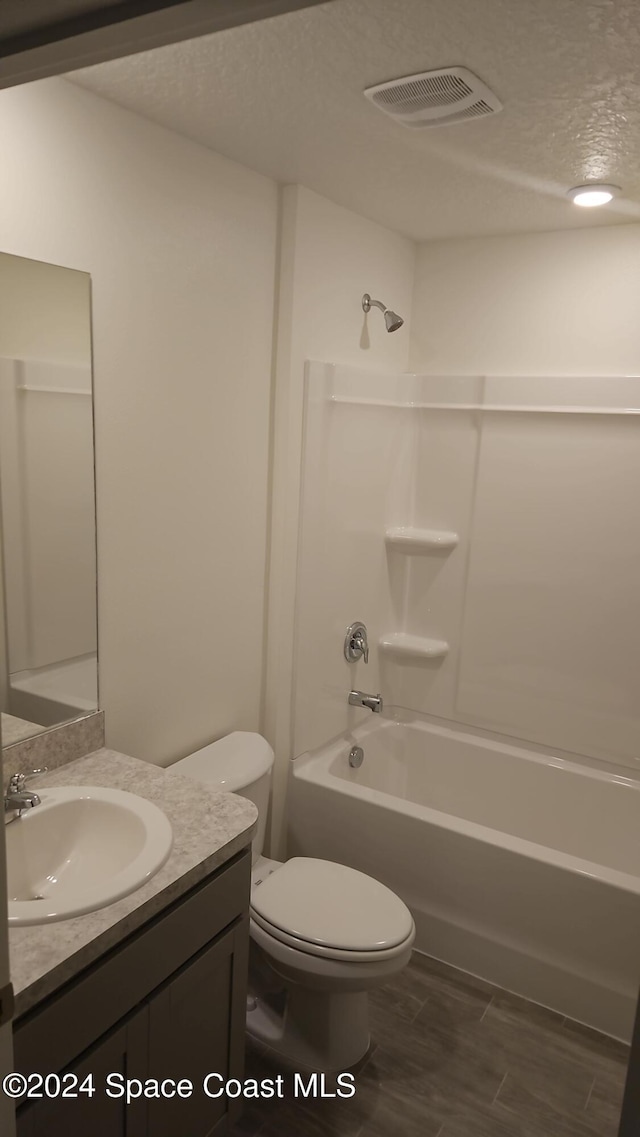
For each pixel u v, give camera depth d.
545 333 2.85
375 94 1.64
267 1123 1.89
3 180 1.54
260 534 2.52
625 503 2.72
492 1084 2.03
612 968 2.21
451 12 1.30
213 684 2.39
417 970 2.47
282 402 2.46
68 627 1.84
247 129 1.90
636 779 2.82
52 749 1.83
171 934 1.47
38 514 1.72
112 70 1.58
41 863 1.59
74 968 1.22
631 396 2.65
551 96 1.62
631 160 1.99
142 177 1.87
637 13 1.29
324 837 2.70
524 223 2.69
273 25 1.36
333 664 2.91
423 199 2.45
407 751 3.23
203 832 1.60
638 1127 0.69
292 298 2.39
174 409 2.08
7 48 0.71
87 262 1.75
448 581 3.14
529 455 2.88
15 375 1.62
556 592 2.89
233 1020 1.74
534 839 2.97
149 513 2.04
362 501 2.93
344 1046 2.06
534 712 3.00
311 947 1.89
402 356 3.12
